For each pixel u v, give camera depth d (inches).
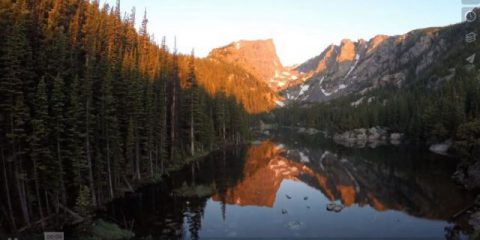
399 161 3009.4
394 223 1403.8
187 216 1470.2
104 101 1675.7
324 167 2851.9
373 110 6053.2
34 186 1306.6
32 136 1171.9
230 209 1595.7
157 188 1916.8
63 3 2149.4
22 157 1238.9
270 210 1601.9
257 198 1817.2
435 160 2984.7
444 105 3996.1
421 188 1990.7
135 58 2372.0
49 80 1405.0
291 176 2469.2
